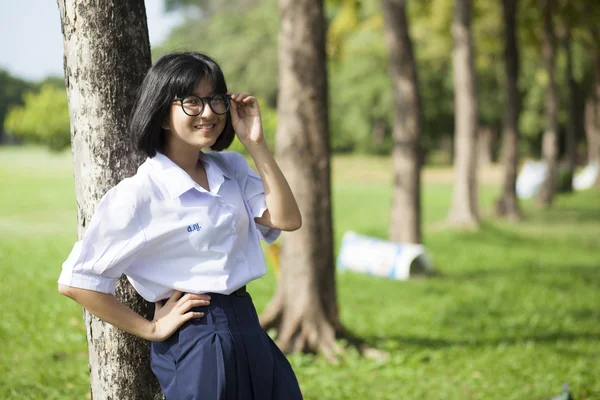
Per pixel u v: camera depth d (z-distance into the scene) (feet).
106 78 9.48
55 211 61.00
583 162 172.35
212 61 8.41
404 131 45.27
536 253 53.26
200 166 8.91
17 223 53.16
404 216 45.52
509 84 72.69
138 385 9.84
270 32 162.20
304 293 24.32
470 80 60.44
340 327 25.00
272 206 9.07
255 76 159.02
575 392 20.59
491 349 26.27
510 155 73.15
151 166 8.36
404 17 44.83
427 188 115.55
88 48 9.44
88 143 9.54
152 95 8.23
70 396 17.43
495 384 21.47
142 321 8.33
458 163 61.67
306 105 23.76
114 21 9.52
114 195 8.12
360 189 106.83
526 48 101.81
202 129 8.31
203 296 8.43
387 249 42.52
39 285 30.94
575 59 124.77
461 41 60.08
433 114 154.61
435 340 27.66
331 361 23.32
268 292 34.88
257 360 8.59
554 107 84.58
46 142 74.95
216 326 8.42
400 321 30.96
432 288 39.19
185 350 8.37
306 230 24.23
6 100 172.65
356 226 63.87
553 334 29.58
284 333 24.32
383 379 21.77
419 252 41.93
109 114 9.53
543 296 37.99
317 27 23.71
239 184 9.13
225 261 8.46
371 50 118.73
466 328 30.25
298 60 23.61
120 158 9.58
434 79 148.97
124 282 9.62
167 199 8.25
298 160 23.97
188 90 8.18
